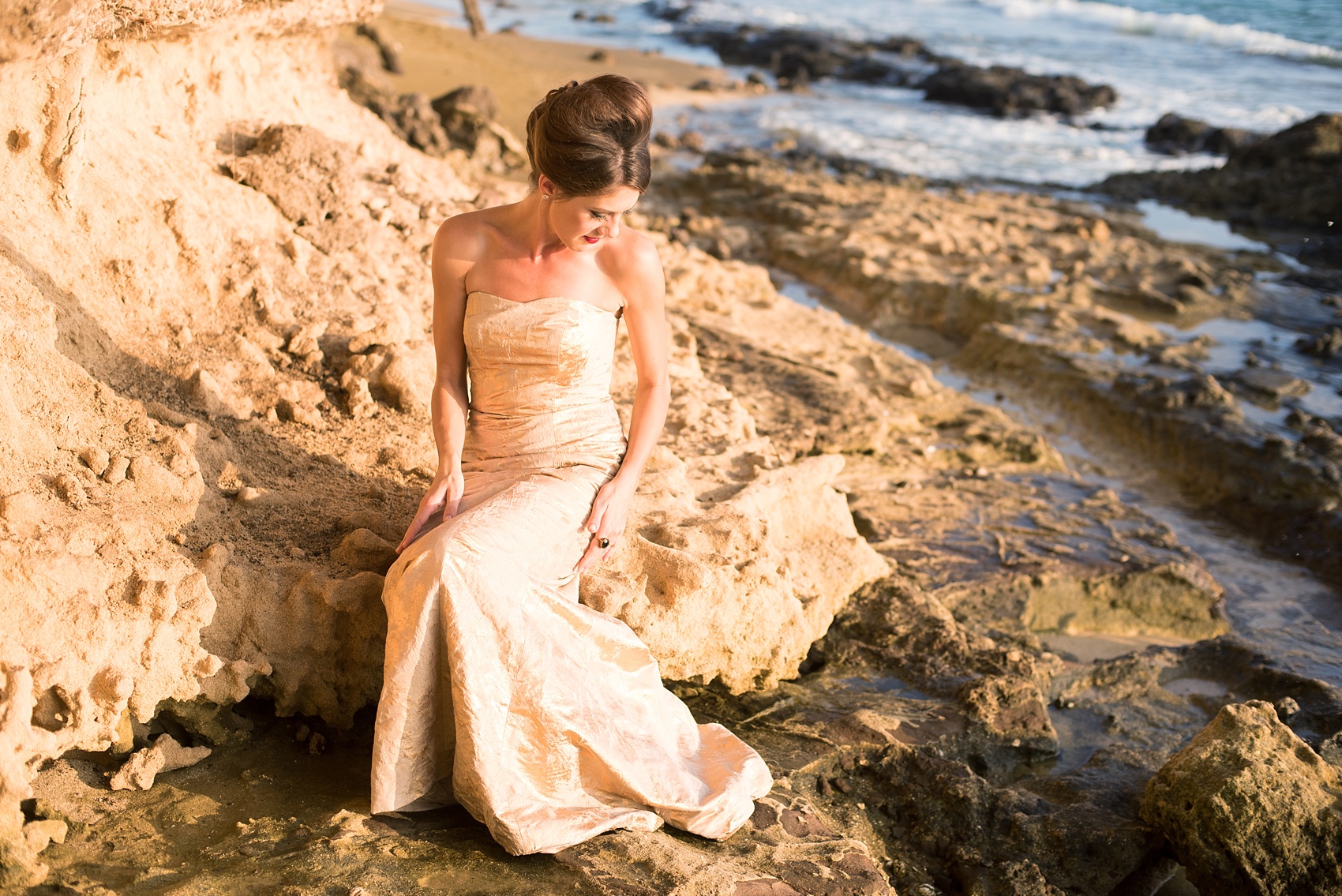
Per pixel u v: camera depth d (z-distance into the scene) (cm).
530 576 293
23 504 296
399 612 286
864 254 993
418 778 294
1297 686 441
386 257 502
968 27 2988
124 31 412
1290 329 905
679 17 3112
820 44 2484
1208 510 629
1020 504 570
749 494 424
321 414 410
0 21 292
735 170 1330
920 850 347
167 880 264
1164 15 2956
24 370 334
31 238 364
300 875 269
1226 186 1382
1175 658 466
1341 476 611
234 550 331
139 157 433
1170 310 919
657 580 365
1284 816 331
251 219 466
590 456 324
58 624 281
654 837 297
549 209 303
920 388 691
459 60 1888
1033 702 401
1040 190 1432
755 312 766
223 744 319
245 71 526
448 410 329
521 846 281
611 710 304
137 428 348
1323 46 2531
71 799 287
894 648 427
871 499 556
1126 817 363
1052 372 771
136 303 398
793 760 358
